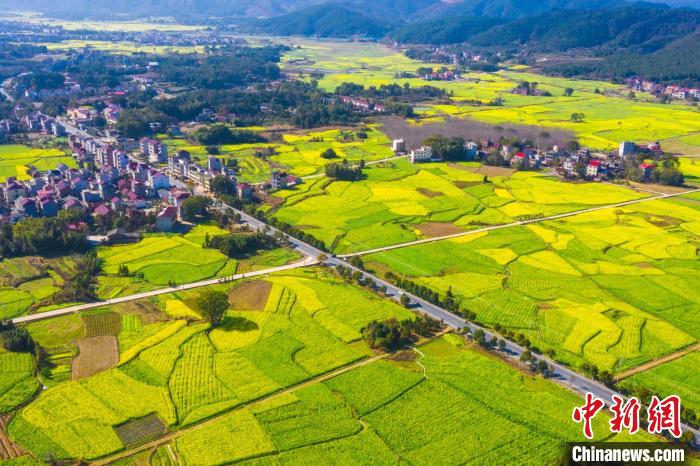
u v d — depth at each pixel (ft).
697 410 541.34
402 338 642.63
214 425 511.40
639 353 631.97
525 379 581.94
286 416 523.70
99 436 496.64
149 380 568.82
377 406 538.88
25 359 596.29
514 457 483.51
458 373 587.27
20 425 508.53
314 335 649.61
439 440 500.33
